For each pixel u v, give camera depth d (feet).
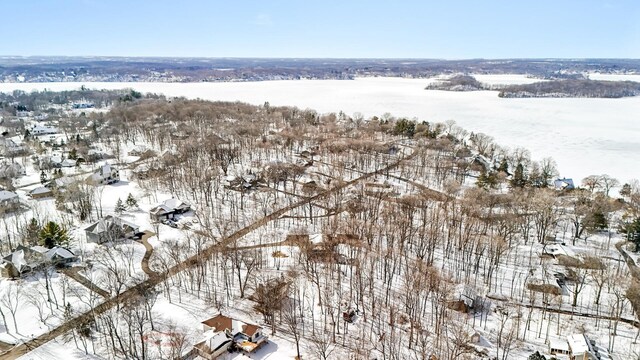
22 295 345.31
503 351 296.92
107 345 292.61
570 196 597.52
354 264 402.93
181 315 329.31
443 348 299.38
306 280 376.48
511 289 380.58
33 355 285.23
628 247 456.04
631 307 351.25
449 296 348.79
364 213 491.31
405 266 401.49
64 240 417.69
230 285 373.20
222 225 481.05
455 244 444.96
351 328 321.11
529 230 501.56
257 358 287.07
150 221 493.77
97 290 356.79
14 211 508.53
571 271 392.47
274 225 490.90
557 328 327.26
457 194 590.96
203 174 602.44
